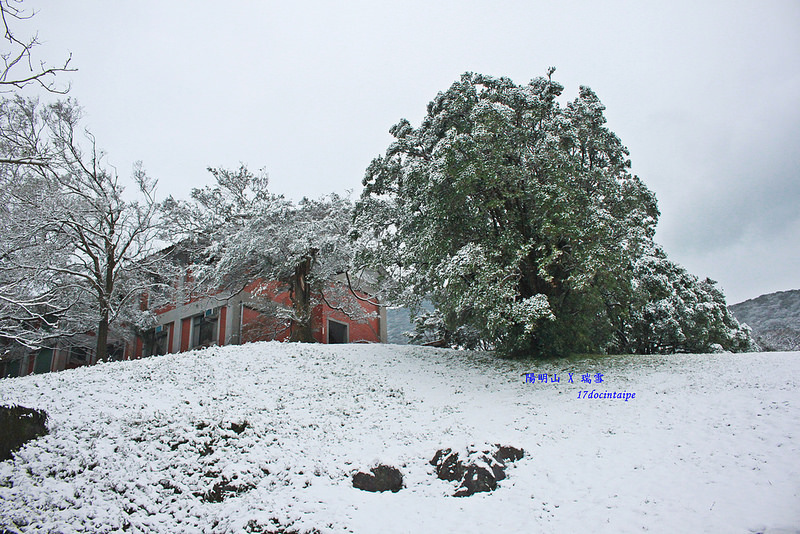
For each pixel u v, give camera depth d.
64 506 7.94
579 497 7.97
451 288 16.69
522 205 18.00
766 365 14.61
